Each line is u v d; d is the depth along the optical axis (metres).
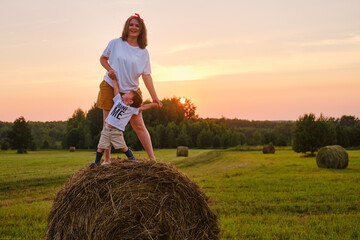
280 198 10.08
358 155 36.16
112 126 4.79
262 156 37.62
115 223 4.32
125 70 4.95
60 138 114.31
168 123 84.31
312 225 7.20
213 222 4.71
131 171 4.45
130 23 4.95
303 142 37.91
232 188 12.16
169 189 4.47
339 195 10.50
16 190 12.39
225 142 80.50
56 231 4.50
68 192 4.46
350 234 6.51
